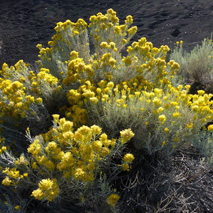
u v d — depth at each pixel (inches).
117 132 90.5
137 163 84.5
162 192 77.5
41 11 293.3
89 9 289.4
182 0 278.1
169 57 180.4
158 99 78.7
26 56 204.8
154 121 85.4
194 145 87.0
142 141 84.4
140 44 115.7
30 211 78.3
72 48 141.1
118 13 270.4
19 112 94.0
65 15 280.1
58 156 65.2
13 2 319.6
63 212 74.6
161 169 81.5
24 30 252.5
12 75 118.0
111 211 70.4
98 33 141.2
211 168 82.5
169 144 83.3
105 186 70.2
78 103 91.7
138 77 108.5
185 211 74.0
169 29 223.9
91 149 60.6
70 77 105.0
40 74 103.4
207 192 79.2
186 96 83.0
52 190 58.1
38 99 89.7
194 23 228.8
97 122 86.9
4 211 78.0
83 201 65.7
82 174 57.9
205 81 144.6
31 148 66.6
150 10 264.7
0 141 86.5
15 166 75.3
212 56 144.2
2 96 102.2
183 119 84.0
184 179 81.0
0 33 244.1
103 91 89.1
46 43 225.9
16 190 79.2
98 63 113.7
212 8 252.5
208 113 78.3
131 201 75.7
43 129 97.6
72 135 61.6
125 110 83.8
